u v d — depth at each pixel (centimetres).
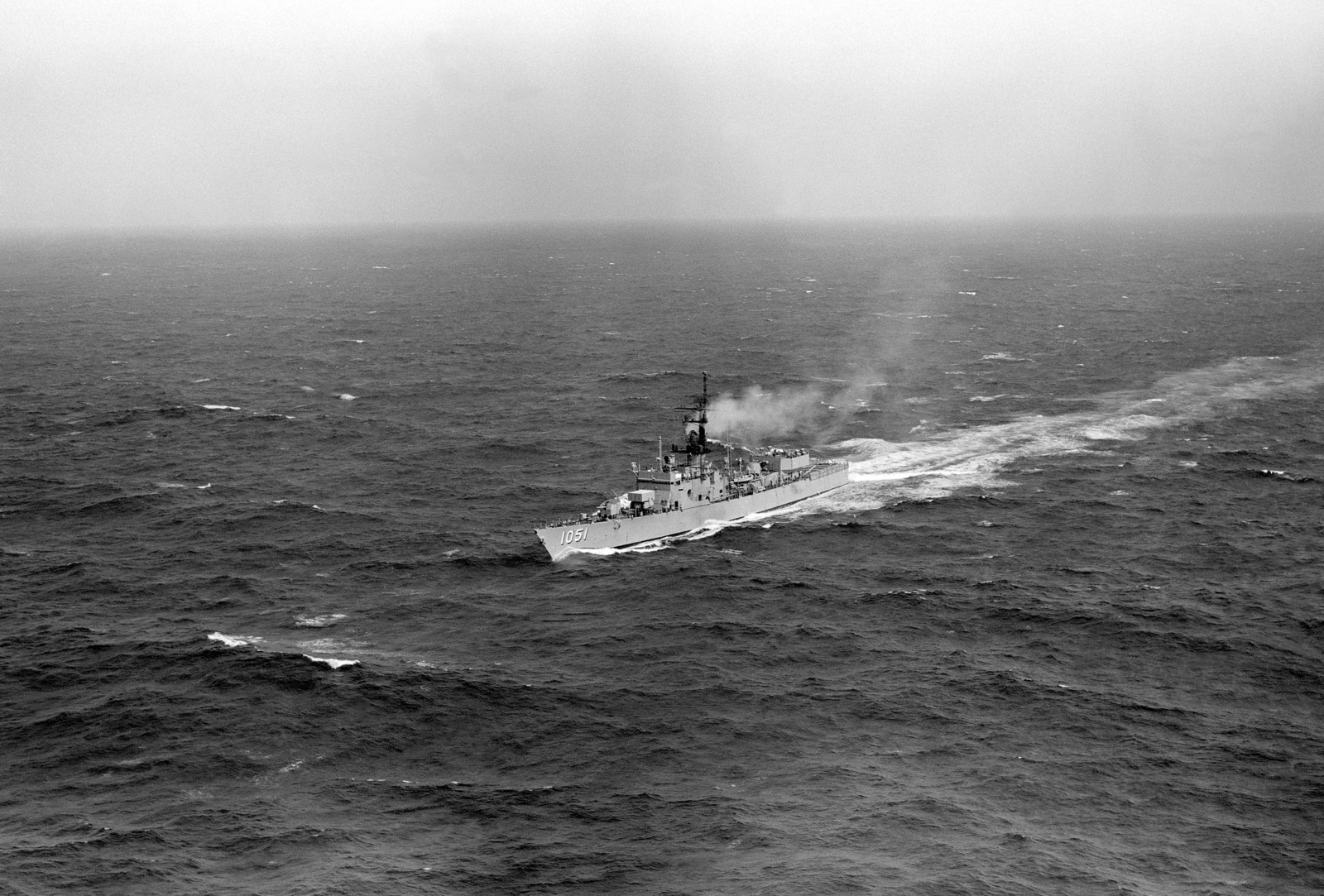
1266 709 8525
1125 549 11994
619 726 8319
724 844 6875
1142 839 6912
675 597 10788
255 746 8012
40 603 10638
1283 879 6531
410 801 7369
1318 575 11112
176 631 9969
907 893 6381
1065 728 8238
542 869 6638
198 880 6506
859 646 9669
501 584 11144
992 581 11100
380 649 9644
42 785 7550
